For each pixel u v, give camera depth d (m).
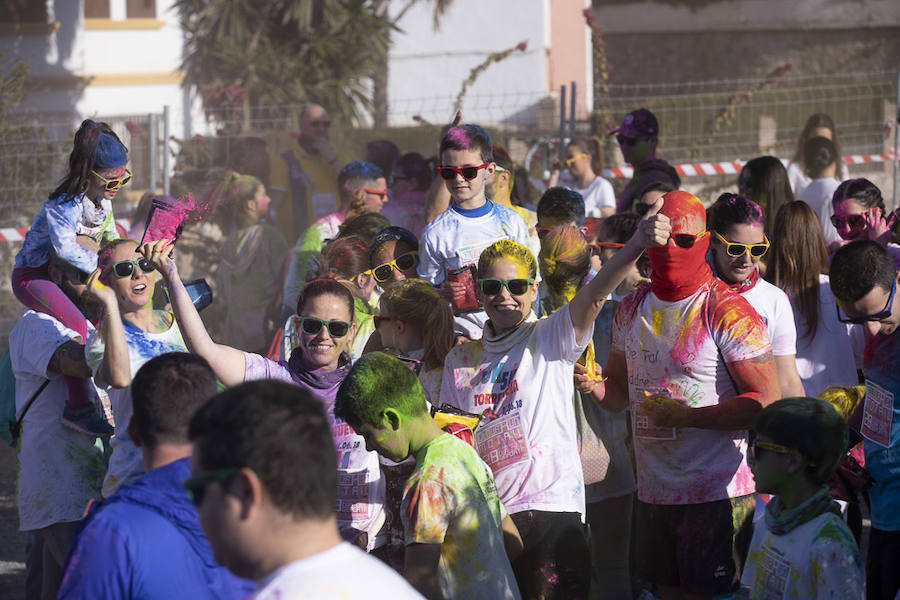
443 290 9.11
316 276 9.58
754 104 26.42
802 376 8.64
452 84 47.31
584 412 8.24
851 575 5.45
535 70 46.34
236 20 35.44
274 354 9.62
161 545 4.79
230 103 29.28
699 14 47.06
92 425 8.13
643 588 8.66
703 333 6.86
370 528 6.94
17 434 8.52
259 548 3.59
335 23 36.19
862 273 7.27
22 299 8.45
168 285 6.95
